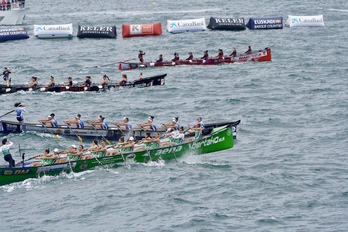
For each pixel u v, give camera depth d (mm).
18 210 132000
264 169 151500
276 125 187000
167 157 155875
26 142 174750
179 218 126438
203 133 161375
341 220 124562
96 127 176625
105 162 151125
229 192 138000
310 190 139000
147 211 129875
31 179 145500
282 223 123938
